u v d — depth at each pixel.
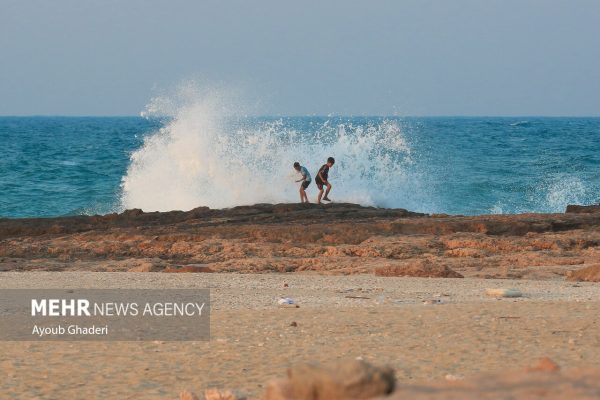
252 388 27.97
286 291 54.47
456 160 198.75
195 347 35.94
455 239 78.56
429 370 29.91
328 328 39.47
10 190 164.38
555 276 64.62
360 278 62.41
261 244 77.94
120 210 127.38
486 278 63.91
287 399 13.79
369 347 34.69
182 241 79.75
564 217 90.25
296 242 79.56
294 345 35.56
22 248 77.00
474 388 12.91
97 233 83.44
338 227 83.12
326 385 13.18
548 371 14.30
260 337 37.66
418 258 73.06
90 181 178.50
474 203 139.50
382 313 43.69
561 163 199.75
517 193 150.62
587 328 38.16
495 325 39.28
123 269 69.25
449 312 43.56
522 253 74.56
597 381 13.26
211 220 90.94
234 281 60.12
